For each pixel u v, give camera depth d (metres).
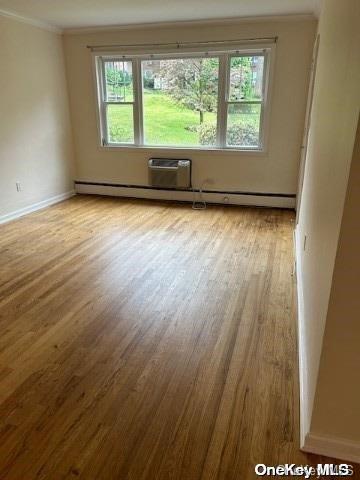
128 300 2.67
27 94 4.74
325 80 2.35
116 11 4.21
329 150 1.76
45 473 1.39
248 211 5.02
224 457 1.45
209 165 5.28
